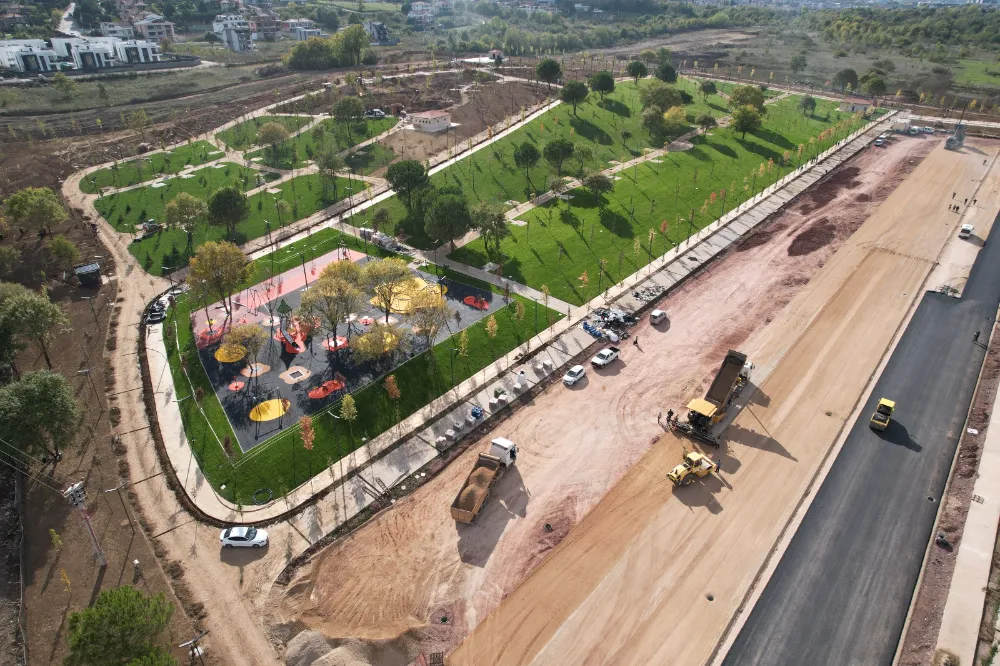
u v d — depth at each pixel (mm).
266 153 177875
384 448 75938
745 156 176000
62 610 56344
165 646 50938
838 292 107688
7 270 108812
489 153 173250
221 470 72875
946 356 90875
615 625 54656
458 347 93625
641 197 146625
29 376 69688
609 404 82625
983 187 150500
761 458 72812
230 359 91812
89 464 73562
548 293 108000
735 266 117938
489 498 68188
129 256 122500
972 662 51000
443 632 54531
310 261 120625
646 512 65812
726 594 57125
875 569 59344
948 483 69188
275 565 61500
